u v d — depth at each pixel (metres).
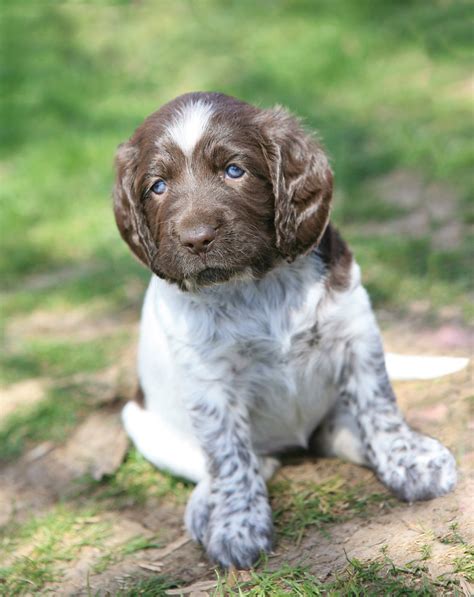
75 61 2.50
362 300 0.89
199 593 0.84
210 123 0.86
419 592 0.79
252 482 0.89
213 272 0.85
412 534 0.84
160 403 0.96
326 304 0.88
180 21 2.66
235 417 0.90
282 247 0.86
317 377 0.91
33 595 0.88
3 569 0.91
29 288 1.43
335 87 2.05
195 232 0.83
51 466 1.04
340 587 0.81
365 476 0.93
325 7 2.55
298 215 0.87
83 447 1.06
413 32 2.25
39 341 1.24
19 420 1.10
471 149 1.52
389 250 1.25
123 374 1.16
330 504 0.90
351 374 0.90
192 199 0.85
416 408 0.98
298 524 0.89
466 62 2.03
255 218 0.86
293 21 2.50
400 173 1.52
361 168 1.55
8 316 1.34
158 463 0.98
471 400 0.97
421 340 1.08
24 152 2.00
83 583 0.89
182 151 0.86
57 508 0.98
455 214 1.33
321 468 0.95
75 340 1.25
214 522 0.88
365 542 0.85
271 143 0.87
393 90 1.95
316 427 0.96
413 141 1.61
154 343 0.95
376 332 0.90
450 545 0.82
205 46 2.45
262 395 0.91
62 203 1.76
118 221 0.91
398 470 0.89
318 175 0.87
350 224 1.37
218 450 0.89
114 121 2.09
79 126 2.09
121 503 0.98
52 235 1.62
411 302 1.15
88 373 1.17
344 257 0.90
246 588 0.84
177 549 0.91
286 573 0.83
